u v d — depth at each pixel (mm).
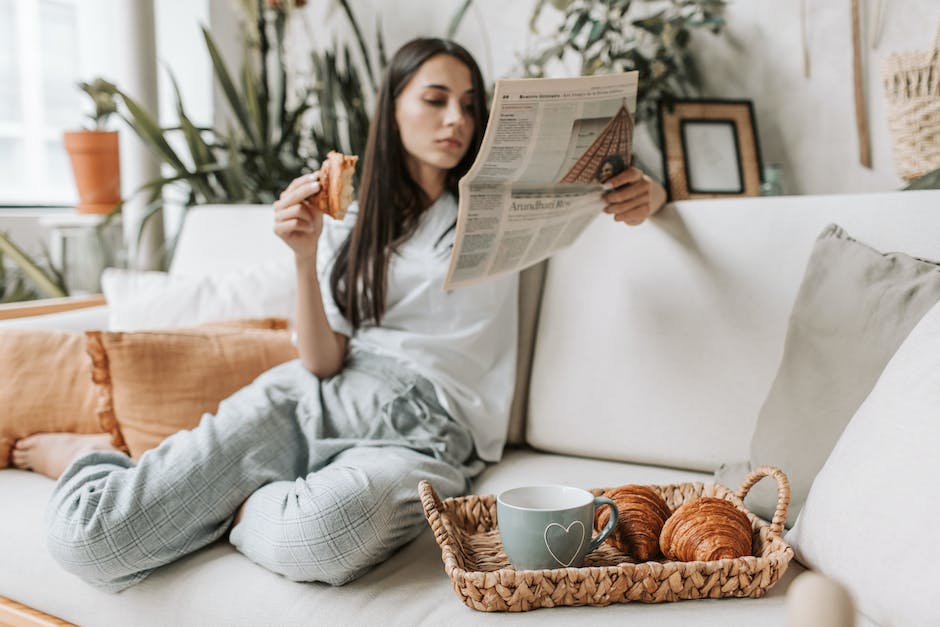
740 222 1292
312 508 955
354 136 2311
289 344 1479
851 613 354
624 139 1147
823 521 850
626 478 1277
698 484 1059
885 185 1957
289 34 2773
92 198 2365
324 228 1520
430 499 928
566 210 1227
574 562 875
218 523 1070
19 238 2512
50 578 1070
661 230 1360
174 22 2971
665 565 825
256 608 940
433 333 1403
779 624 779
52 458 1314
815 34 2004
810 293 1133
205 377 1384
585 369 1398
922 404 795
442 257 1409
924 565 709
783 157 2076
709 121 2004
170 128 2193
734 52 2096
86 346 1340
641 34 2143
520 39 2379
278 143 2289
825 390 1053
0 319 1666
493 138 1015
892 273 1054
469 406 1354
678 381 1307
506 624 815
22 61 2695
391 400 1280
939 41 1789
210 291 1697
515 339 1479
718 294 1291
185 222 2002
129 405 1336
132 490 1014
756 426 1143
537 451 1487
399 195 1455
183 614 975
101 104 2295
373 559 979
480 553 969
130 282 1770
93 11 2854
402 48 1446
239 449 1103
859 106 1958
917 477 755
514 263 1251
